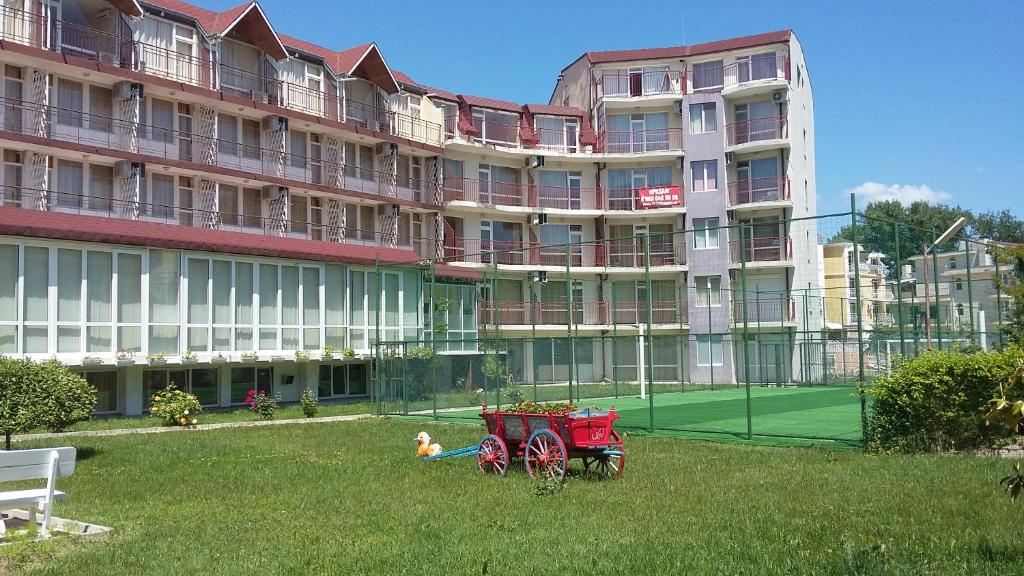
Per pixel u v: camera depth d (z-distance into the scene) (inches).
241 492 496.7
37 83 1155.3
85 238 994.7
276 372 1289.4
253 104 1390.3
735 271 1878.7
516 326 1860.2
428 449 649.0
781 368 1739.7
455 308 1579.7
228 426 946.1
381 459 633.0
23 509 447.8
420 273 1453.0
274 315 1207.6
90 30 1198.9
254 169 1441.9
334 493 487.5
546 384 1760.6
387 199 1642.5
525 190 1975.9
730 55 1983.3
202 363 1109.7
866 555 301.6
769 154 1916.8
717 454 622.8
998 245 1220.5
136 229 1125.7
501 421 559.8
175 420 954.1
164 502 467.8
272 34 1439.5
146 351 1051.9
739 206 1881.2
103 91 1243.8
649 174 2023.9
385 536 371.2
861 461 560.7
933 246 962.7
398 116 1743.4
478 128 1941.4
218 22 1414.9
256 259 1189.1
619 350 1957.4
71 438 804.6
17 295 946.7
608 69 2080.5
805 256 1887.3
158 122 1305.4
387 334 1380.4
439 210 1763.0
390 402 1149.7
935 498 418.6
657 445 688.4
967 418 584.1
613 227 2038.6
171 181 1320.1
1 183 1131.3
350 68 1612.9
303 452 684.7
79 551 349.1
